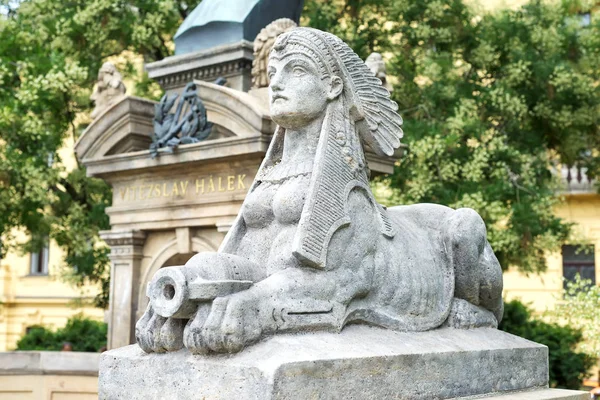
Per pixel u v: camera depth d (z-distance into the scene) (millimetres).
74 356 9445
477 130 12883
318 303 3873
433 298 4477
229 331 3506
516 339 4820
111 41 13922
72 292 23531
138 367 3811
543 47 14391
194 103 8484
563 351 13094
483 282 4711
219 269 3729
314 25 13695
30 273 24203
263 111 7871
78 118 14648
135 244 9273
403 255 4395
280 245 4082
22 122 12383
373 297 4211
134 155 8977
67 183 13719
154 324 3756
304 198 4074
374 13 14344
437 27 14273
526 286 20328
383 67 8570
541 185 13805
